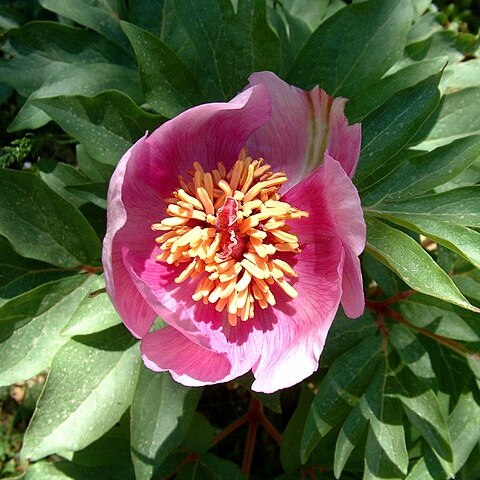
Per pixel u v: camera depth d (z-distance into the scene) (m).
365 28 0.25
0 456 0.35
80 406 0.24
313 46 0.25
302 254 0.21
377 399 0.24
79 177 0.28
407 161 0.23
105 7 0.29
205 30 0.24
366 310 0.26
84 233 0.25
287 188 0.22
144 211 0.21
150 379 0.24
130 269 0.18
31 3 0.34
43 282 0.25
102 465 0.28
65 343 0.24
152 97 0.24
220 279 0.20
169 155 0.21
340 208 0.18
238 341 0.20
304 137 0.21
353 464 0.29
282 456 0.29
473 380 0.26
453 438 0.26
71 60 0.29
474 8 0.39
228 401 0.37
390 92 0.24
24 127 0.28
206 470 0.29
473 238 0.21
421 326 0.25
